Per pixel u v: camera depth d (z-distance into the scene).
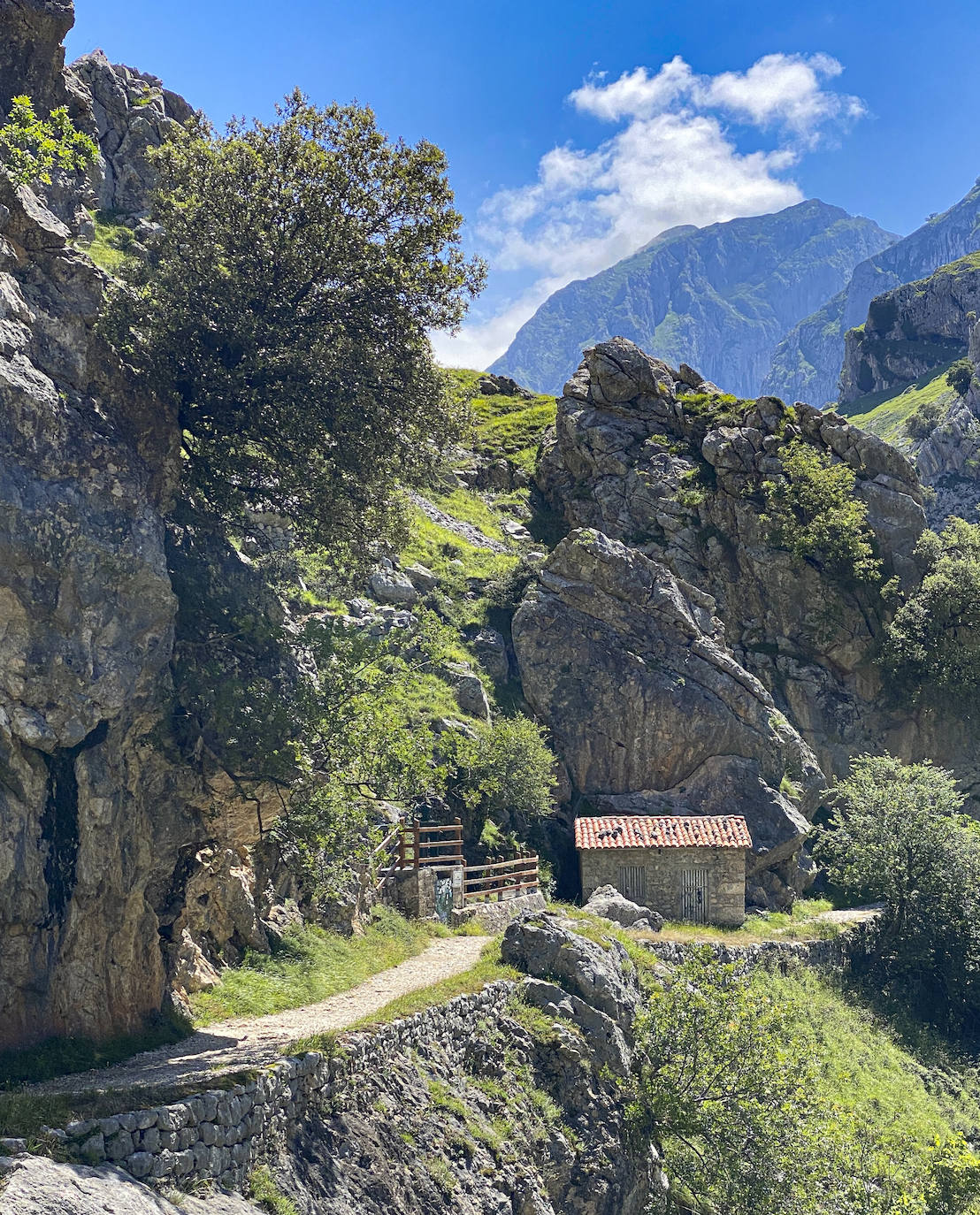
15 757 19.56
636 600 58.38
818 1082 36.50
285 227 27.55
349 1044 21.11
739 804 54.53
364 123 28.69
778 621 66.31
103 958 21.31
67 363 22.55
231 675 24.56
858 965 49.84
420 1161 20.83
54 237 23.25
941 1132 37.75
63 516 20.55
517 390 101.50
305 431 26.33
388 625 51.44
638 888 48.50
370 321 28.05
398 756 25.59
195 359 25.84
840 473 66.81
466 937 38.53
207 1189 15.77
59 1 27.36
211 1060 19.94
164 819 23.25
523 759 48.75
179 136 29.02
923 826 51.31
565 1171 25.00
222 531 27.92
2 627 19.58
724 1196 26.69
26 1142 13.51
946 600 64.31
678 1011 29.38
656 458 71.75
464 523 70.50
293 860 31.02
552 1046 27.41
